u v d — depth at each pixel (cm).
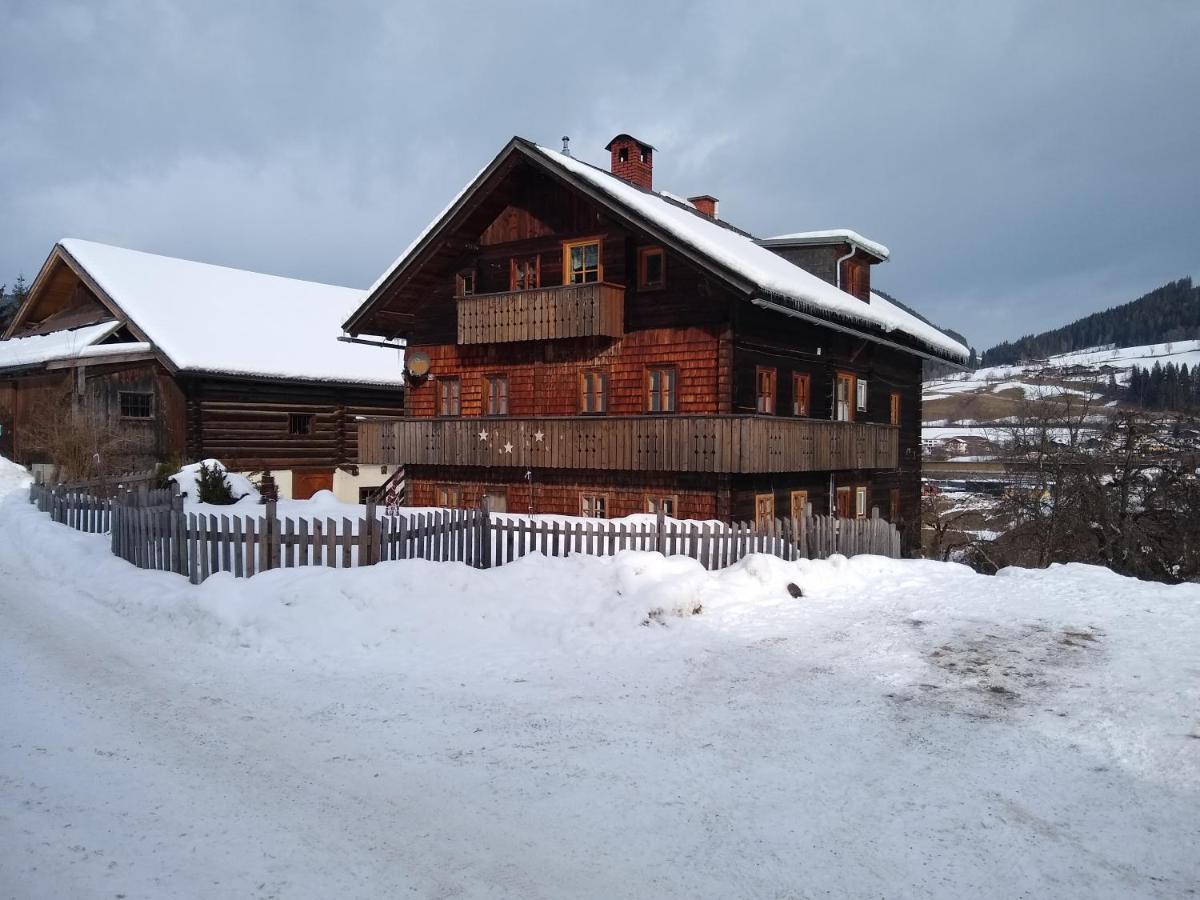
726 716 750
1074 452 2878
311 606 1008
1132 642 910
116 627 1064
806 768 644
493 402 2391
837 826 559
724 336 1955
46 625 1075
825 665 878
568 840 548
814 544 1440
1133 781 611
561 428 2133
